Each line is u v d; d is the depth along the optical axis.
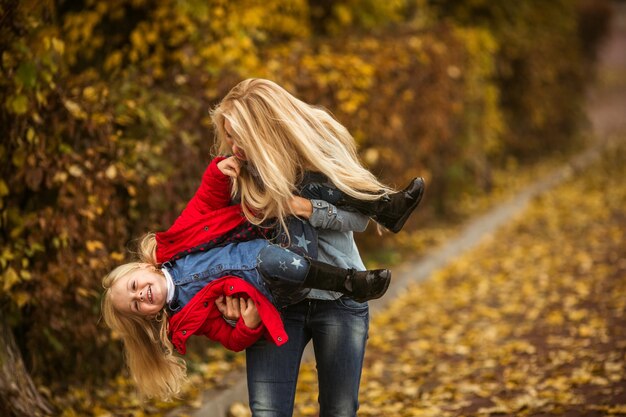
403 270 14.95
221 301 5.31
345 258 5.58
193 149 9.82
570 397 8.48
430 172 17.31
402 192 5.43
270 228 5.47
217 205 5.47
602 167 25.17
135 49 11.09
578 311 12.12
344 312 5.51
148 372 5.71
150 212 9.34
